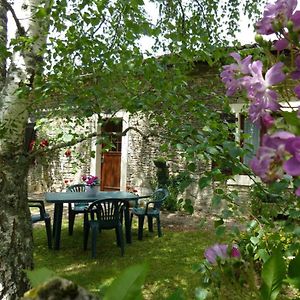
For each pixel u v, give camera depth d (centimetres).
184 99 288
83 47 280
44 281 57
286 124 75
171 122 268
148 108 284
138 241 609
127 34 296
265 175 68
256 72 85
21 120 317
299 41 82
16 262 321
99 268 474
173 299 68
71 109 287
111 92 283
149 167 942
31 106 304
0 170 323
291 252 142
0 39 333
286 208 170
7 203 323
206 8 515
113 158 1047
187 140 229
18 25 309
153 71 281
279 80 81
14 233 323
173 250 550
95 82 289
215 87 328
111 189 1045
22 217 332
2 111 312
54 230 586
